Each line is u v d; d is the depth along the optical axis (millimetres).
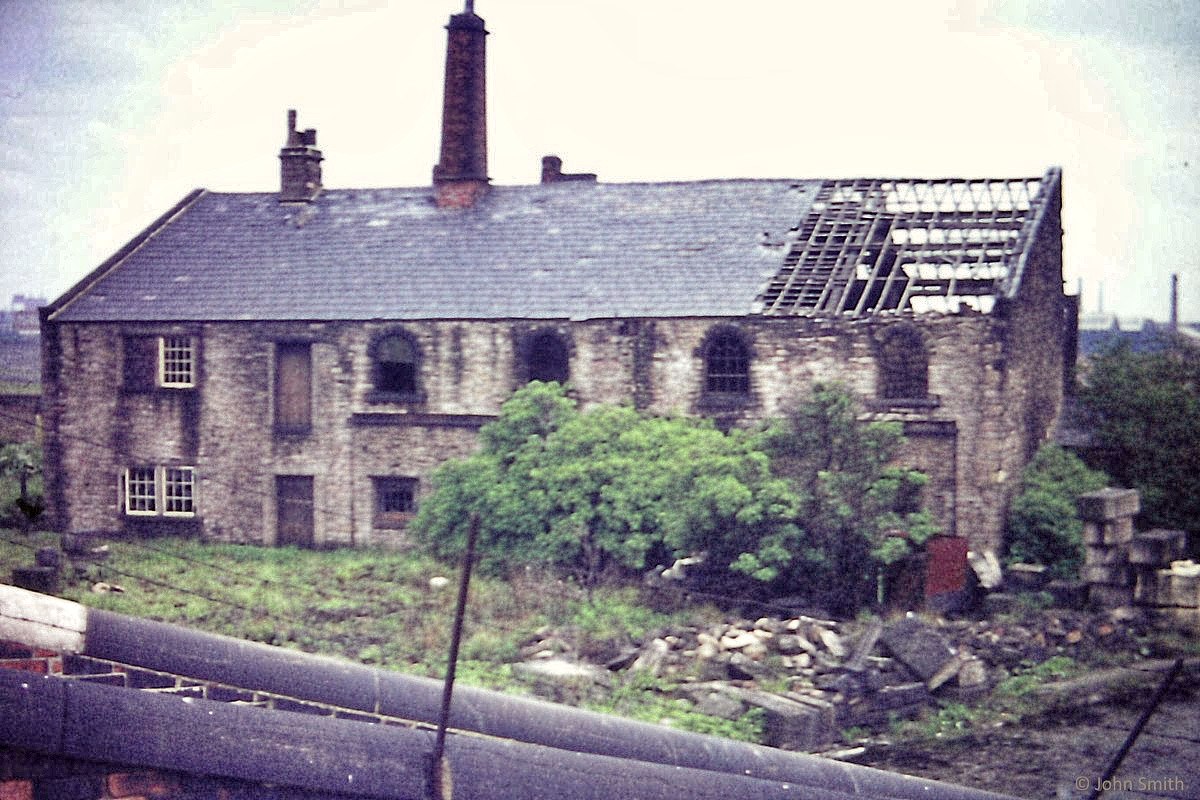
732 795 16219
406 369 37094
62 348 38844
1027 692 26641
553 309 36281
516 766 14852
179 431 38281
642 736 17281
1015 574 31531
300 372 37719
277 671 15641
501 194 40750
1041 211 36719
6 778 12422
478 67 40938
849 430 30500
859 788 18438
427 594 30891
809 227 37688
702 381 35062
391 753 14289
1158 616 30297
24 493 39500
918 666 26359
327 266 39250
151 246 40906
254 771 13539
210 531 38094
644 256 37594
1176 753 23359
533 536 32406
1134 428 36719
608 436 32969
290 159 41688
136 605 29031
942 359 33188
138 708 13094
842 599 29609
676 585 30203
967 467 32969
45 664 14367
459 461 34375
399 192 41438
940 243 36344
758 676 25891
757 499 29766
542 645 27250
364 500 37094
